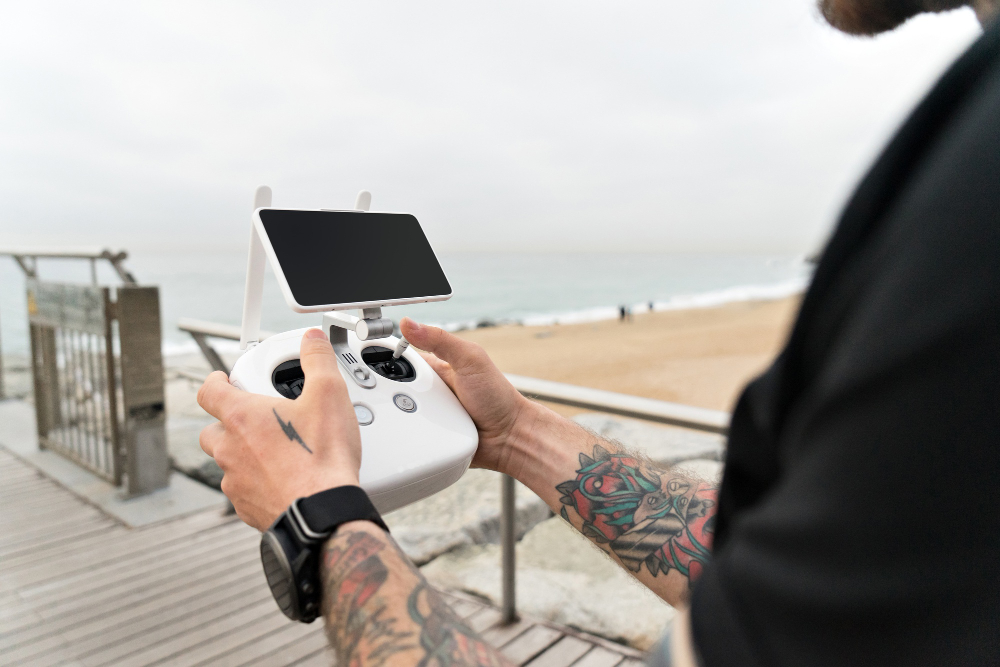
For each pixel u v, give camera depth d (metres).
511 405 0.82
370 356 0.87
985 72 0.19
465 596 2.07
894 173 0.20
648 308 37.69
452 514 2.81
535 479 0.78
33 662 1.77
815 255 0.22
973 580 0.16
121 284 2.85
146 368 2.93
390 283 0.88
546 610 2.01
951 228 0.17
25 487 3.09
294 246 0.80
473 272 69.88
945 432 0.16
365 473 0.69
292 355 0.77
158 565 2.33
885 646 0.17
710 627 0.21
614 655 1.73
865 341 0.18
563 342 23.88
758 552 0.20
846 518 0.18
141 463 2.95
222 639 1.88
